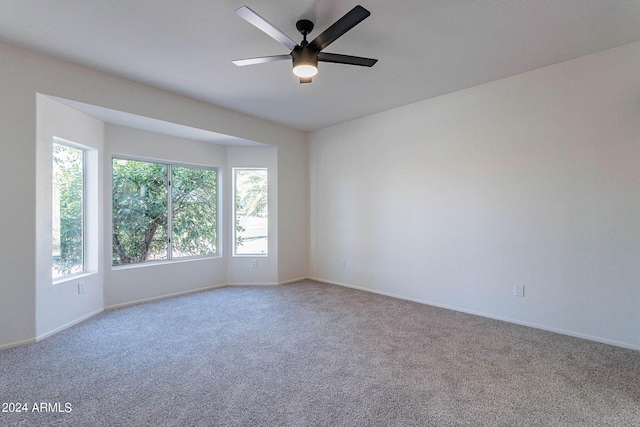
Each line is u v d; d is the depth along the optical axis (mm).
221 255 4941
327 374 2211
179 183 4574
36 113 2766
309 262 5391
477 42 2580
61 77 2893
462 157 3576
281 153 5023
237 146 4980
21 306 2695
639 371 2236
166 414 1767
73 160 3410
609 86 2678
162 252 4387
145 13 2203
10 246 2645
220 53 2773
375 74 3176
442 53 2760
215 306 3832
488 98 3371
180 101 3762
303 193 5359
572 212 2867
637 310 2578
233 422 1700
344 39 2545
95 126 3535
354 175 4723
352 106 4137
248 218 5098
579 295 2840
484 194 3410
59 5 2107
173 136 4320
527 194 3119
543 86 3014
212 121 4094
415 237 4016
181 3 2092
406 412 1785
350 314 3521
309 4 2111
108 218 3760
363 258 4621
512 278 3223
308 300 4094
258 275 4988
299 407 1833
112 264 3846
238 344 2723
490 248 3375
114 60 2900
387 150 4305
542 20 2281
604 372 2225
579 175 2828
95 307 3545
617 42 2568
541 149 3031
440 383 2086
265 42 2598
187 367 2312
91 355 2504
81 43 2607
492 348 2623
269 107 4184
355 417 1742
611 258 2686
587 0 2062
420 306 3814
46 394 1956
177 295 4328
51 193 2965
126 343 2740
